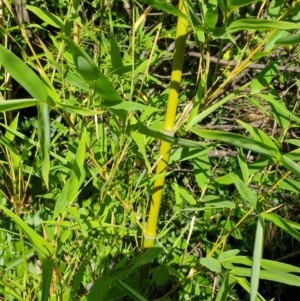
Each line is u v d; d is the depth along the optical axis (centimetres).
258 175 100
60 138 147
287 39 75
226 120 218
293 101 177
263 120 187
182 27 78
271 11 89
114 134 90
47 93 64
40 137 64
